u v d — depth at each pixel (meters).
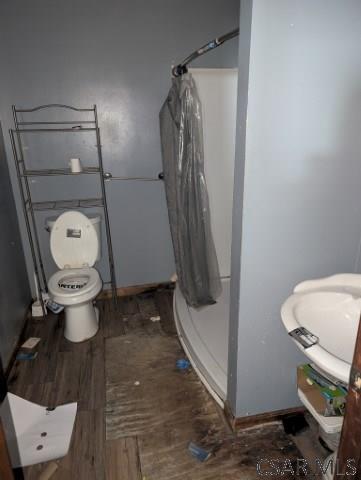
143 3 2.47
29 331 2.60
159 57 2.61
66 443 1.66
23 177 2.66
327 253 1.50
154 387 2.02
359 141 1.35
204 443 1.65
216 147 2.53
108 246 2.84
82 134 2.67
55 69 2.48
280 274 1.49
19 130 2.46
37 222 2.77
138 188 2.88
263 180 1.33
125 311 2.85
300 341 1.06
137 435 1.71
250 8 1.13
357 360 0.70
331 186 1.39
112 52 2.53
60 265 2.65
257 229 1.39
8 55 2.40
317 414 1.33
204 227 2.40
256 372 1.62
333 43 1.20
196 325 2.38
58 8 2.37
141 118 2.72
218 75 2.38
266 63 1.18
